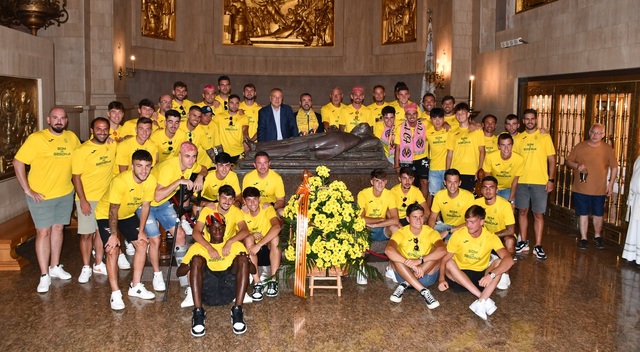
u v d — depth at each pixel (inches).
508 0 489.7
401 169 285.1
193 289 217.9
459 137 341.4
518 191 324.5
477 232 244.5
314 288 261.1
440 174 355.3
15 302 243.0
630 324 224.1
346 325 221.9
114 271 235.5
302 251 244.5
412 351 200.1
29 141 253.0
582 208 331.6
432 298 239.3
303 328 219.0
